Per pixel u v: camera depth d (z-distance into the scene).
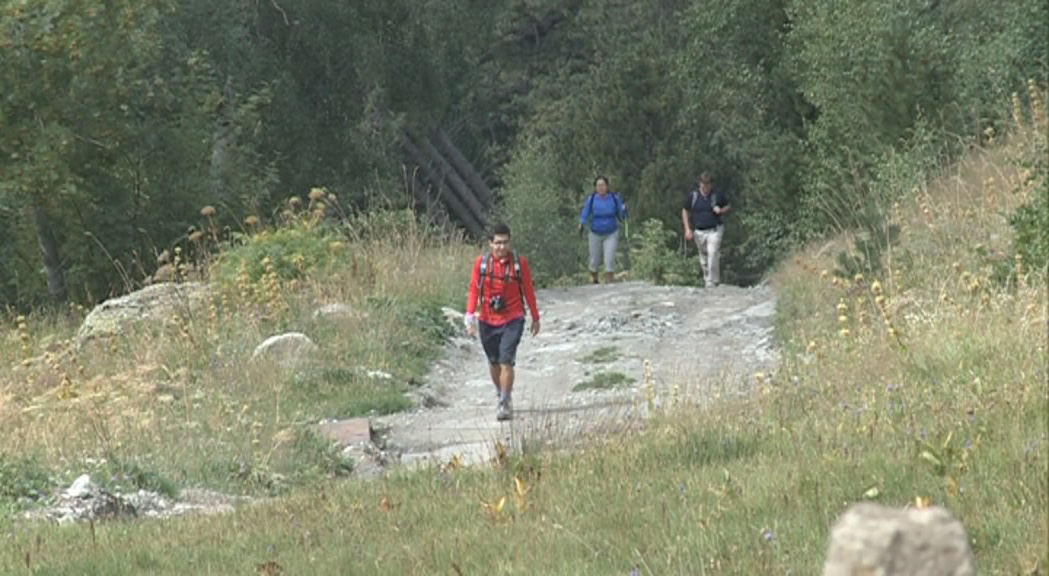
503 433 52.50
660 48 160.50
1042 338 41.47
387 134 155.75
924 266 65.62
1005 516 25.30
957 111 96.50
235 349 66.56
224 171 120.12
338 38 149.88
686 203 99.00
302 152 145.62
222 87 140.62
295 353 65.50
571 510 32.12
